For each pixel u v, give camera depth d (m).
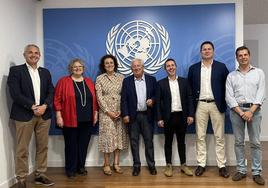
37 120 3.52
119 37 4.44
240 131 3.64
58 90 3.90
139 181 3.68
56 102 3.88
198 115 3.93
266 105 6.60
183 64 4.40
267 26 6.54
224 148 3.95
